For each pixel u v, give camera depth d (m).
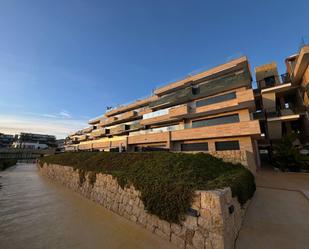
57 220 6.52
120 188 7.12
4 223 6.32
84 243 4.74
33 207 8.35
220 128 16.58
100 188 8.72
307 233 4.54
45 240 4.97
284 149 15.80
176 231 4.45
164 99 25.23
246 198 6.22
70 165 14.29
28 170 29.66
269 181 11.28
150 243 4.55
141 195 5.74
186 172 6.18
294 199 7.48
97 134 40.59
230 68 19.28
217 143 17.44
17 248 4.59
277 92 19.55
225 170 7.59
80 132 58.50
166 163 7.47
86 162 12.52
